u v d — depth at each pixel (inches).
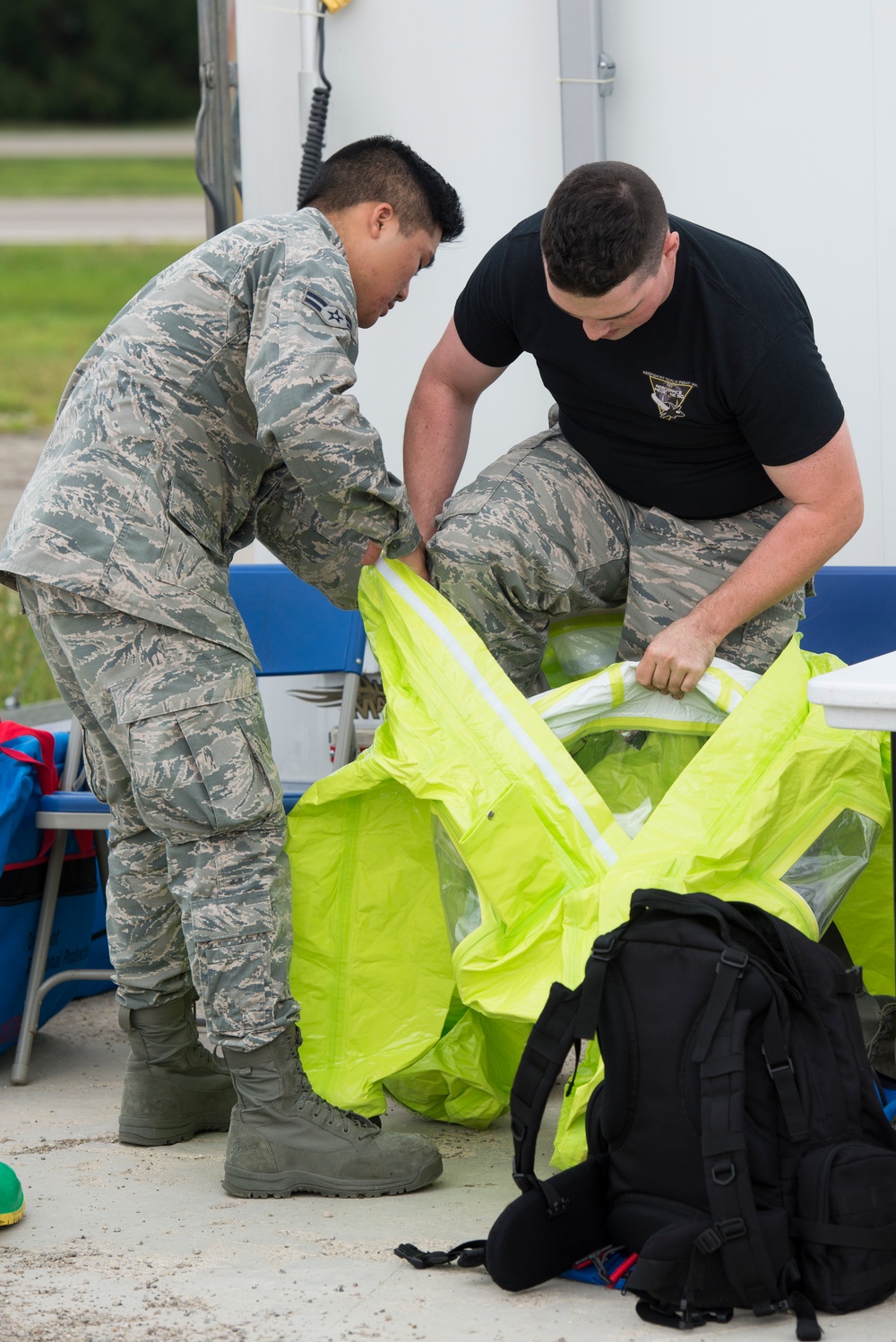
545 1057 146.6
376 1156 170.1
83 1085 217.9
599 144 239.3
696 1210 139.8
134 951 184.5
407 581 179.0
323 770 266.5
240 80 264.4
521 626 185.6
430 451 196.5
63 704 340.8
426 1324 135.8
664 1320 134.9
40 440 1017.5
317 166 253.4
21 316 1565.0
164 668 167.3
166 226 2004.2
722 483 181.3
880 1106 143.7
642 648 186.4
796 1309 133.3
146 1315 138.3
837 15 224.7
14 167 2341.3
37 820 219.8
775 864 165.8
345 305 165.3
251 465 177.3
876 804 169.8
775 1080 137.8
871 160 225.5
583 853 165.2
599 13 237.0
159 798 167.6
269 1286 144.6
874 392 229.9
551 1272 144.0
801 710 170.6
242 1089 171.5
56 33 2527.1
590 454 187.3
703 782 164.6
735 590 173.0
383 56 252.8
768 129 231.0
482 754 169.0
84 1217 163.9
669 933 144.3
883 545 232.1
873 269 227.5
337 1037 182.5
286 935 172.7
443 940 183.0
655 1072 141.6
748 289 168.4
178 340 168.9
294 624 242.8
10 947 222.4
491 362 193.3
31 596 172.1
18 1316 138.3
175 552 168.4
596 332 168.2
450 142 250.7
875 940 189.0
